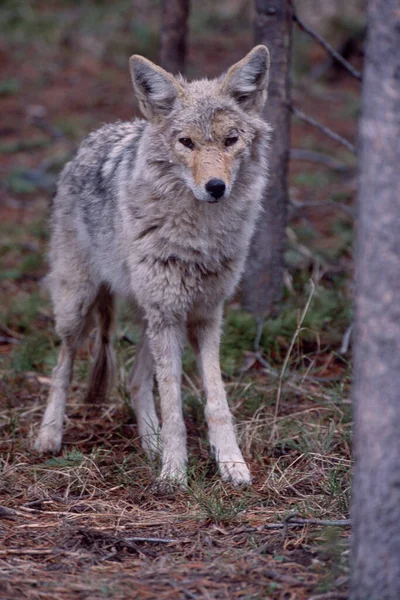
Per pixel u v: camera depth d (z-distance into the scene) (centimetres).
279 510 830
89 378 1134
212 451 950
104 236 1023
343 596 631
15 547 744
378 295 562
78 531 770
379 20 555
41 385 1219
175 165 888
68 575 684
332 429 1015
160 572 687
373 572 579
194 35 2914
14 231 1773
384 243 558
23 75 2641
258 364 1278
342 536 741
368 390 573
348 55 2691
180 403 941
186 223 898
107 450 1001
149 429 1039
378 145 558
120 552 739
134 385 1078
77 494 900
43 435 1042
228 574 679
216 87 912
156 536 775
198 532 779
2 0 3000
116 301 1123
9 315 1437
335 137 1293
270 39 1247
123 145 1044
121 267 1013
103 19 2961
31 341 1317
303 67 2655
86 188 1076
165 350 943
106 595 645
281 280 1359
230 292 970
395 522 569
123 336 1305
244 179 918
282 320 1330
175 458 922
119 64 2734
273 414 1103
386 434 565
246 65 908
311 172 2053
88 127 2283
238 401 1132
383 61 554
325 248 1593
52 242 1141
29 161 2152
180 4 1469
